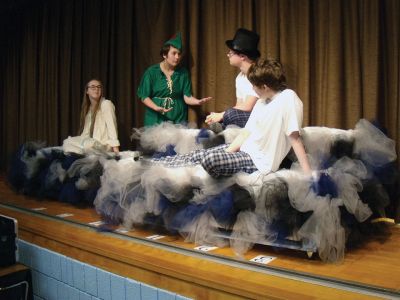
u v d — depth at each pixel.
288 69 3.22
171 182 2.39
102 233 2.62
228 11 3.54
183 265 2.01
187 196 2.37
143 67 4.21
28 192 3.87
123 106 4.39
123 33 4.33
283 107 2.13
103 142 3.82
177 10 3.88
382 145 2.50
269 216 2.05
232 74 3.54
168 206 2.45
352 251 2.16
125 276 2.19
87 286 2.39
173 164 2.61
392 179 2.57
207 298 1.85
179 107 3.71
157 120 3.67
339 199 2.01
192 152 2.72
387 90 2.85
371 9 2.81
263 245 2.26
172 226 2.42
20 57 5.64
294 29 3.18
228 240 2.27
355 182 2.13
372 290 1.65
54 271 2.61
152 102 3.62
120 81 4.40
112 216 2.73
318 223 1.95
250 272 1.90
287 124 2.12
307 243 1.99
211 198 2.27
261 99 2.35
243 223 2.17
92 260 2.36
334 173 2.09
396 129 2.79
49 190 3.64
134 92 4.34
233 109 2.90
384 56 2.85
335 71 2.96
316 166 2.22
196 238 2.32
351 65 2.95
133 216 2.57
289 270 1.86
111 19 4.40
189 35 3.80
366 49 2.85
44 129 5.22
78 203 3.40
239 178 2.20
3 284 2.29
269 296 1.66
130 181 2.64
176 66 3.74
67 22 4.83
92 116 3.92
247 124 2.43
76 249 2.46
